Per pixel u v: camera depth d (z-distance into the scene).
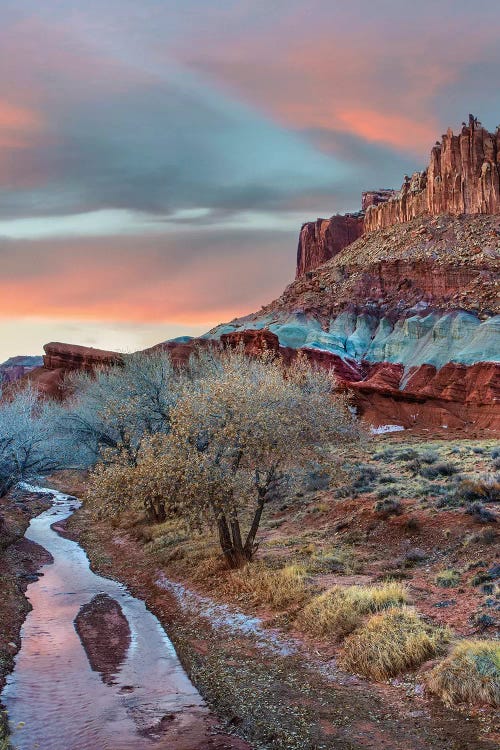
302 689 13.07
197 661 15.34
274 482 23.36
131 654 16.27
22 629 18.39
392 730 11.00
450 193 122.06
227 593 19.89
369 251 124.25
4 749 10.64
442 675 12.08
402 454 39.47
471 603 16.00
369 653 13.62
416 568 19.89
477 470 32.03
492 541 20.09
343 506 27.80
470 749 10.02
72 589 23.47
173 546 27.31
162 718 12.27
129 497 23.39
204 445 22.55
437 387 76.69
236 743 11.12
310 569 20.20
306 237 178.88
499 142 122.50
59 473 66.19
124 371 39.31
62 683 14.19
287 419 22.14
